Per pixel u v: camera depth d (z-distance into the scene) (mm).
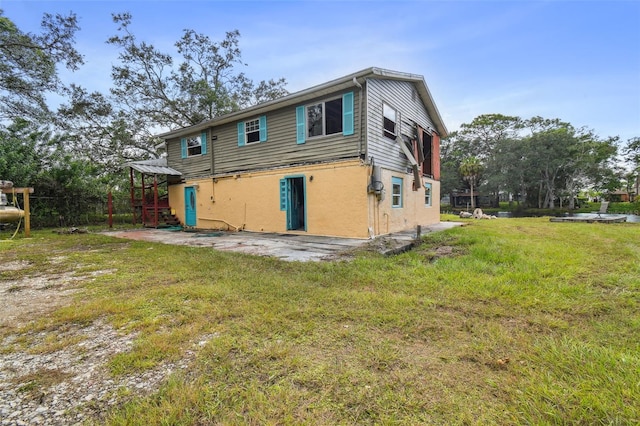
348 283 4121
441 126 14109
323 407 1718
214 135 12922
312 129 9859
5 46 13570
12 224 12742
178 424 1602
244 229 11789
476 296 3482
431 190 13570
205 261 5605
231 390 1876
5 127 15031
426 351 2324
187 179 14328
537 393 1771
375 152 8961
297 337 2580
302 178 10562
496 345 2373
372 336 2580
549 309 3068
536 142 33625
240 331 2699
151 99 19531
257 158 11305
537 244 6738
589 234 8398
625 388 1770
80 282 4473
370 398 1782
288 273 4703
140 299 3564
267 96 23328
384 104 9547
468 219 16641
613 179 33469
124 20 17531
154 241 8859
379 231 9109
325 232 9383
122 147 19344
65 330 2842
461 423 1572
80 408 1756
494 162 37438
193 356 2307
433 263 5316
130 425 1596
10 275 4969
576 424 1528
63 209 14789
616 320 2785
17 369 2193
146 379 2033
